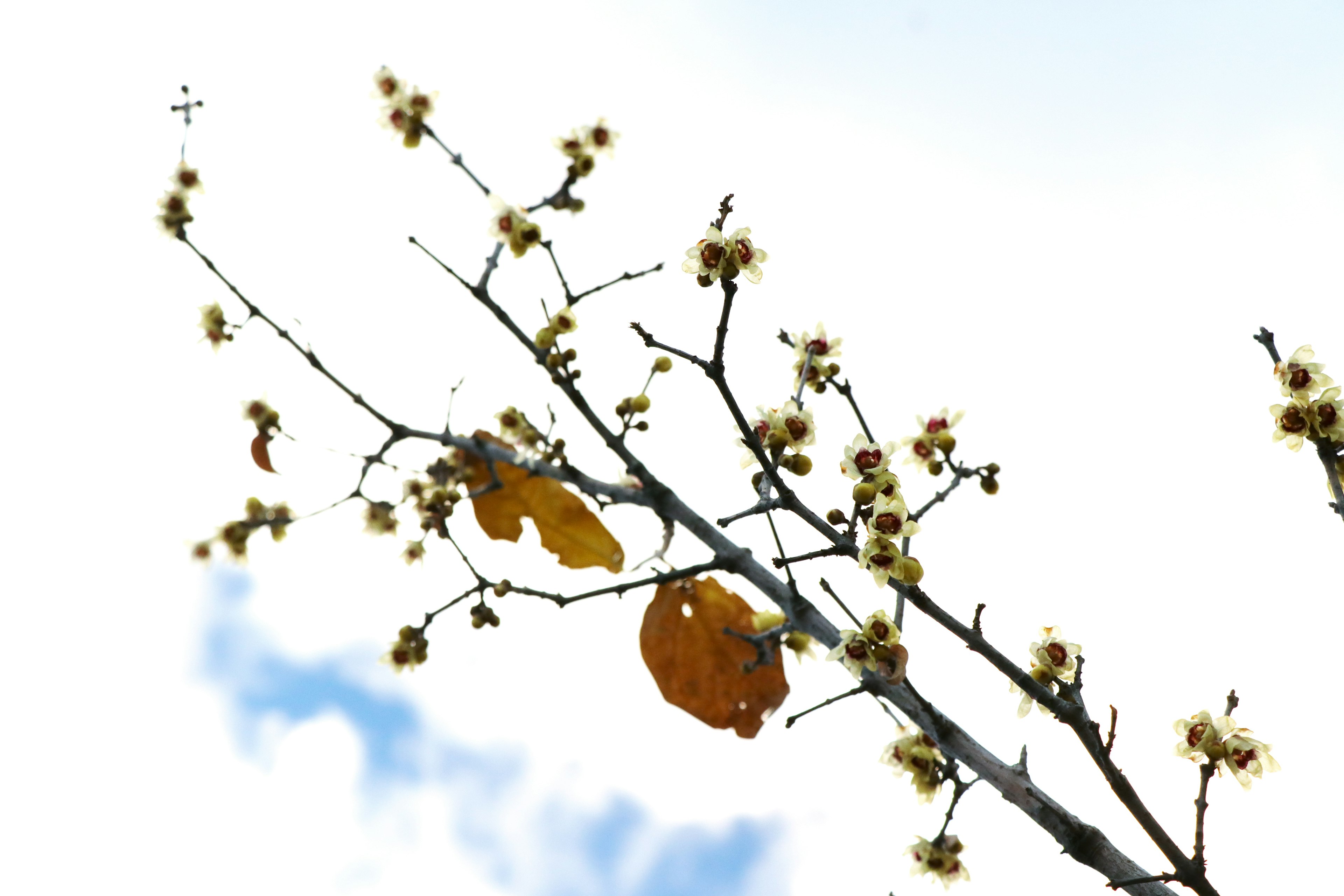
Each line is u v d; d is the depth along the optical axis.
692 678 3.21
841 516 3.35
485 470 3.25
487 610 3.27
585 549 3.28
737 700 3.19
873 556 3.11
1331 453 3.36
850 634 3.05
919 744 3.59
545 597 3.17
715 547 3.24
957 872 3.66
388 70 3.21
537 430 3.33
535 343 3.09
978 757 3.21
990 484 3.81
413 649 3.24
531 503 3.27
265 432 3.04
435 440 3.02
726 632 3.03
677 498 3.22
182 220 3.10
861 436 3.41
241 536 3.02
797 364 4.12
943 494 3.77
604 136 3.24
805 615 3.20
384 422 2.99
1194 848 2.94
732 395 3.21
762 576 3.23
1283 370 3.44
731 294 3.14
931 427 4.07
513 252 3.11
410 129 3.20
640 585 3.17
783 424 3.50
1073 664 3.34
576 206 3.22
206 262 3.05
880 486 3.32
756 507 3.27
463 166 3.14
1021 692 3.43
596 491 3.18
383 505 3.24
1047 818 3.15
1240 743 3.04
